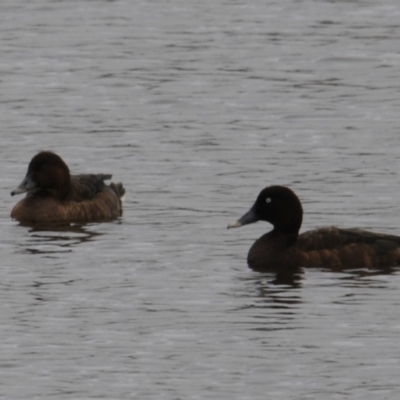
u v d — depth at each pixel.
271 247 16.72
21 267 16.50
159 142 23.97
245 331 14.01
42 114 26.31
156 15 37.03
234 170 21.86
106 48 32.91
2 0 39.00
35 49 32.72
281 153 23.03
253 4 38.44
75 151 23.38
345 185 20.73
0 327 14.16
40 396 12.30
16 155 23.03
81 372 12.88
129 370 12.92
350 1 38.56
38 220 19.34
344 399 12.21
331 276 16.16
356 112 26.30
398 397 12.25
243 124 25.38
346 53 31.91
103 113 26.42
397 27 34.97
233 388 12.46
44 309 14.76
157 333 13.96
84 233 18.48
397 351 13.39
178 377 12.74
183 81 29.28
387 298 15.16
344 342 13.66
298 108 26.67
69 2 38.88
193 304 14.95
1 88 28.72
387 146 23.47
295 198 16.89
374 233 16.98
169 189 20.80
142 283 15.76
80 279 15.93
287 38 33.75
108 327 14.16
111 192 19.97
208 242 17.77
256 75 29.86
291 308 14.79
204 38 33.94
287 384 12.55
